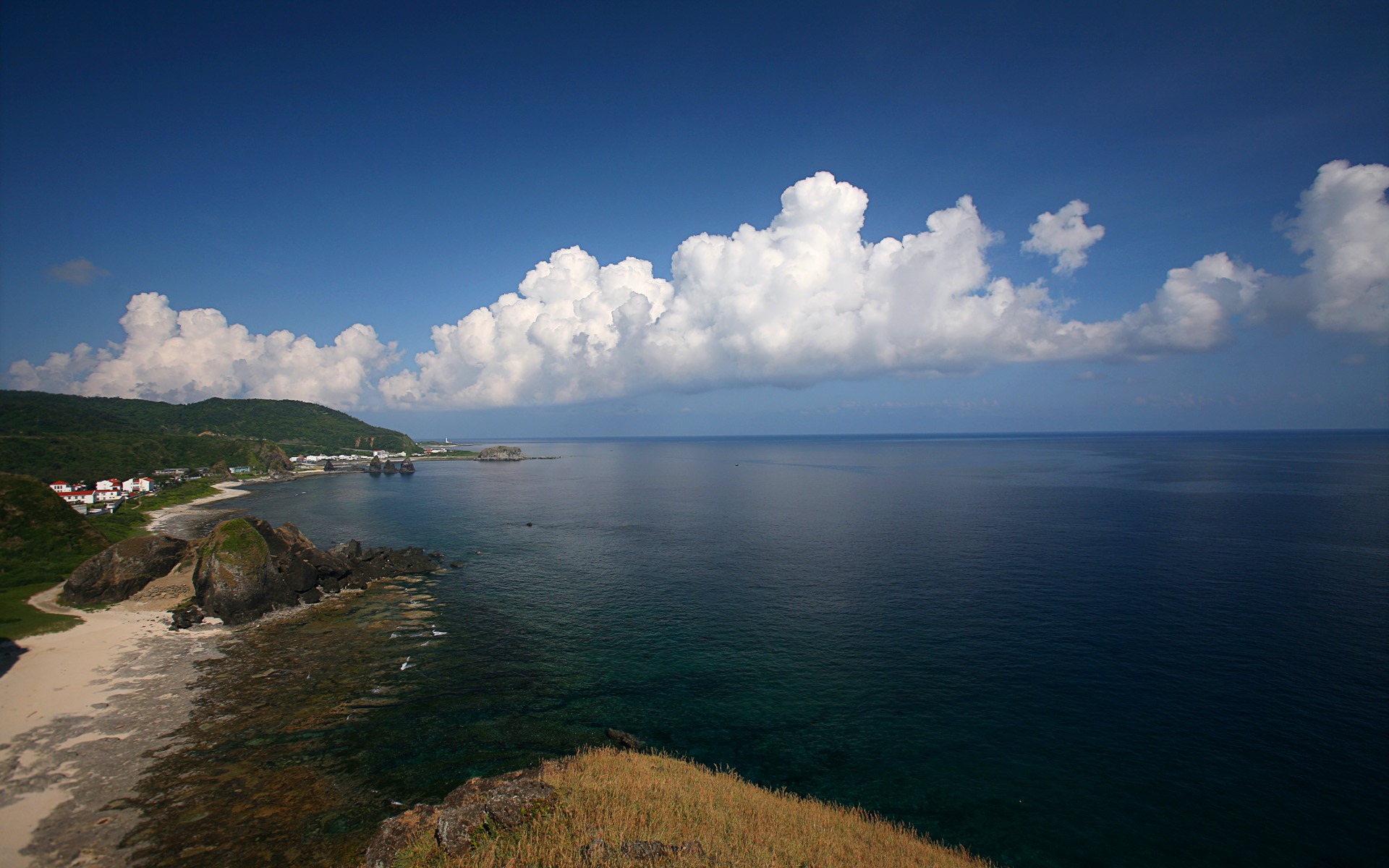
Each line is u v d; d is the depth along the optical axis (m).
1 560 59.88
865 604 56.44
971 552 77.50
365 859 19.78
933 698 37.69
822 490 156.88
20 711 33.12
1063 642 46.50
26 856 21.67
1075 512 108.06
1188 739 32.94
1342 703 36.34
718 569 70.75
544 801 21.50
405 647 45.41
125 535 91.94
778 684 39.72
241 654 43.44
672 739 32.91
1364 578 62.16
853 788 28.80
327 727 32.84
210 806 25.19
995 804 27.73
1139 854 24.61
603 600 58.59
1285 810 27.14
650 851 18.88
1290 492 129.75
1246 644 45.47
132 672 39.34
